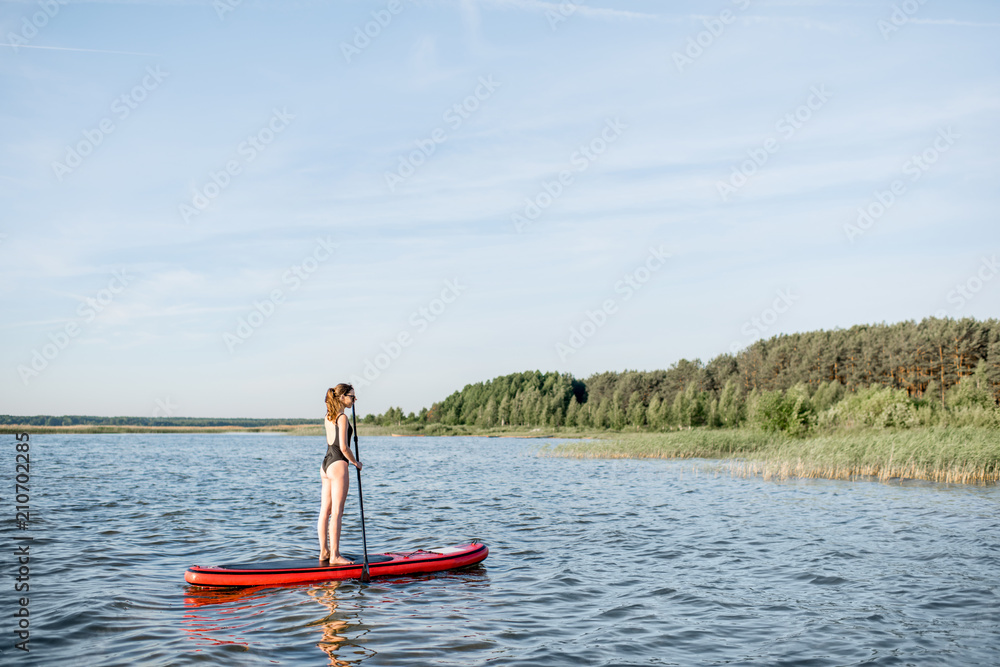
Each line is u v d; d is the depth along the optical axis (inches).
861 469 908.0
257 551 362.3
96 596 264.1
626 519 496.4
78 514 495.2
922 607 261.6
